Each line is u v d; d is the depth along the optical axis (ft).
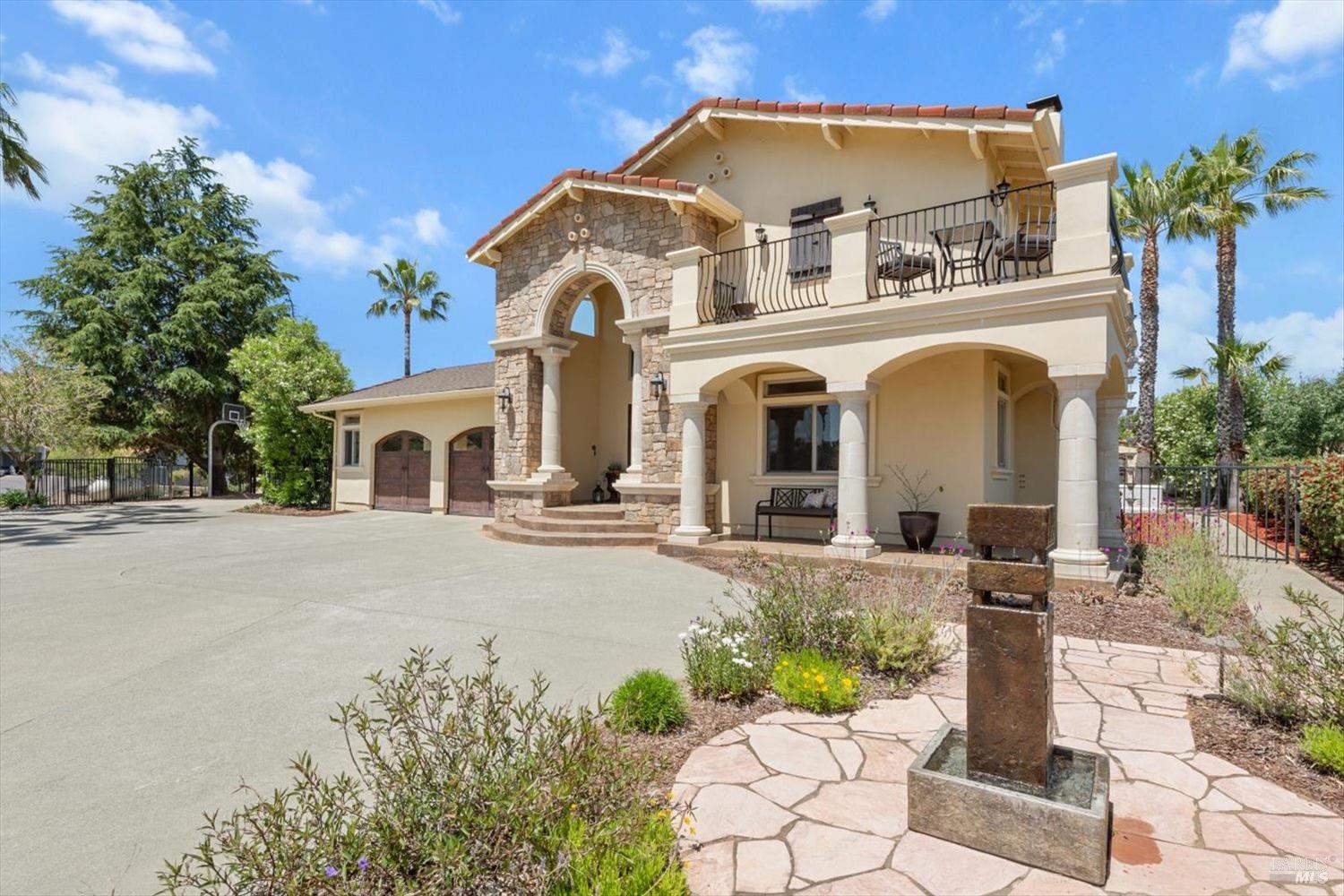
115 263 93.61
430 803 7.04
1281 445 70.69
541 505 43.19
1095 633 19.12
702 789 10.32
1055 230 26.58
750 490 38.17
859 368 28.91
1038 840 8.30
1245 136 60.95
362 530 47.34
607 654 17.53
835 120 33.53
